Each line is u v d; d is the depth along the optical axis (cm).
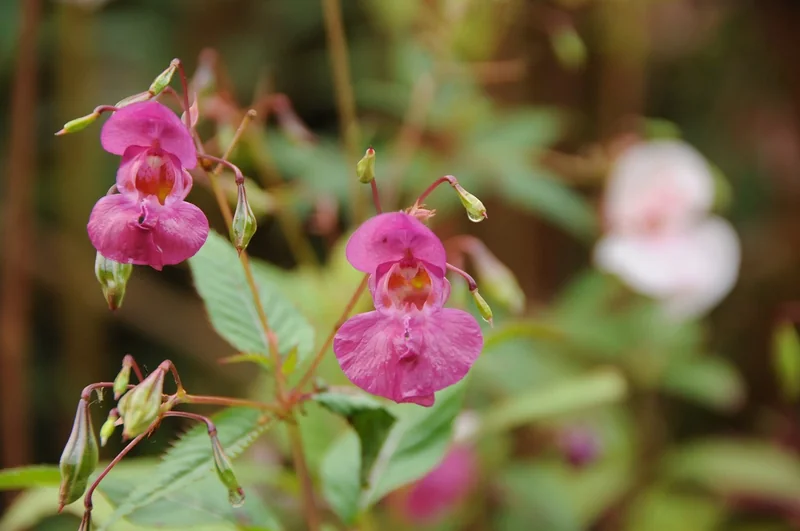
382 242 49
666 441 95
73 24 92
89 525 48
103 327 97
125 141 48
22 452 83
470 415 63
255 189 57
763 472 81
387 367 48
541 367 74
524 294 92
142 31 102
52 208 99
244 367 97
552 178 75
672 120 119
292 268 102
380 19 86
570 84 104
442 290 49
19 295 82
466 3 66
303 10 109
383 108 97
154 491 49
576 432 78
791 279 111
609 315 80
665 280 77
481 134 75
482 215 48
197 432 50
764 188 115
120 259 47
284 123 61
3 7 93
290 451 60
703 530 81
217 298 53
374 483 54
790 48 117
